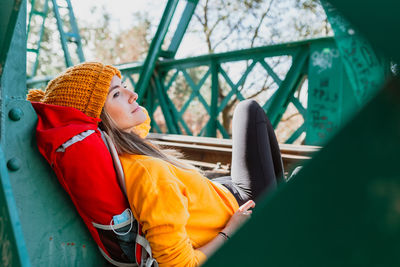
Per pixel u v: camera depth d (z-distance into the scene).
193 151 2.91
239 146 1.62
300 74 3.91
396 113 0.28
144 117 1.34
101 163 1.04
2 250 0.68
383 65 0.31
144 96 5.68
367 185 0.29
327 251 0.31
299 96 4.57
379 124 0.29
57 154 1.00
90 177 1.02
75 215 1.10
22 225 0.97
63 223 1.07
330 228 0.31
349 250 0.30
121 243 1.09
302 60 3.78
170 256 1.02
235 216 1.31
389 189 0.29
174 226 1.02
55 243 1.05
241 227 0.36
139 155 1.20
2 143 0.90
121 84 1.31
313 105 3.65
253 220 0.35
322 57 3.57
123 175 1.09
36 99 1.37
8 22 0.83
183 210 1.05
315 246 0.32
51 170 1.04
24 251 0.63
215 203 1.32
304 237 0.32
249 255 0.35
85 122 1.11
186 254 1.04
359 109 0.30
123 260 1.13
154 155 1.29
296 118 5.57
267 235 0.34
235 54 4.37
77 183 1.02
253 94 5.18
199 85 4.90
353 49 1.83
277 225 0.34
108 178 1.05
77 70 1.20
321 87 3.59
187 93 6.18
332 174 0.31
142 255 1.09
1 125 0.90
